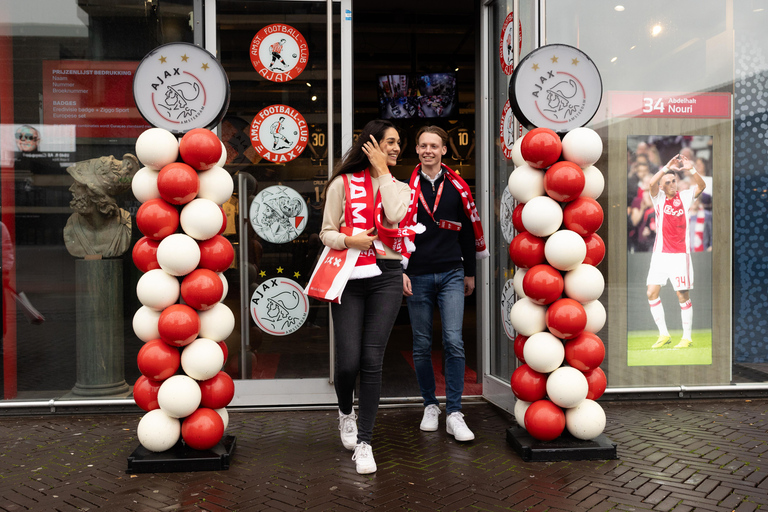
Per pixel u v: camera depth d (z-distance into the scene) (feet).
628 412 13.70
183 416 10.20
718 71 15.08
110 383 14.16
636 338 14.96
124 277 14.33
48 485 9.49
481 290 16.81
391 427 12.72
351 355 10.08
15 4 14.15
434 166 12.12
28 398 14.01
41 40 14.20
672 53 14.94
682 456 10.66
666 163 14.97
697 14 14.98
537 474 9.85
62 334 14.11
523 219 10.53
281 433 12.33
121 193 14.30
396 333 26.99
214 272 10.56
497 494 9.05
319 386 14.39
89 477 9.84
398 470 10.11
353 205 10.17
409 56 31.60
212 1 14.30
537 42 12.76
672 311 15.02
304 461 10.59
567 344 10.73
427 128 12.05
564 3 14.43
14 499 8.95
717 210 15.12
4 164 14.15
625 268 14.92
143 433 10.09
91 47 14.24
